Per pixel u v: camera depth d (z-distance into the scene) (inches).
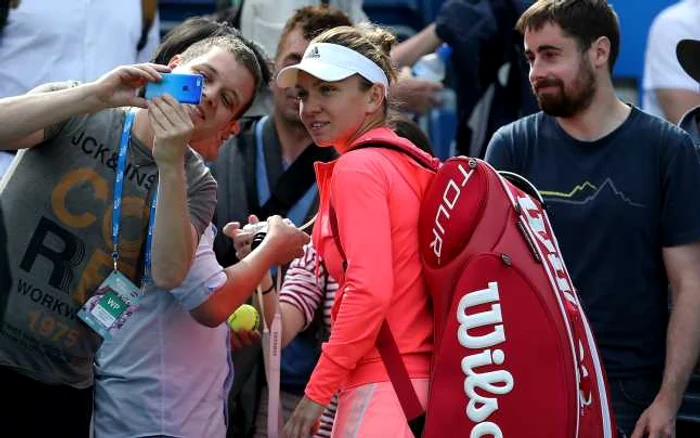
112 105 534.6
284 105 748.6
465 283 551.8
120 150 557.6
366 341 553.9
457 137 925.8
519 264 554.6
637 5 1003.9
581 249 670.5
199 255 586.6
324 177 595.8
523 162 688.4
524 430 544.7
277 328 642.2
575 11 667.4
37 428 569.6
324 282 685.3
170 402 593.9
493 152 696.4
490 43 912.3
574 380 550.3
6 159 804.6
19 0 842.2
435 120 1001.5
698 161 665.6
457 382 548.7
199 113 572.7
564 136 680.4
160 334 595.8
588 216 667.4
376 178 564.1
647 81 889.5
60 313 558.3
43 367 563.8
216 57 576.7
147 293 594.6
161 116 530.6
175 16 1038.4
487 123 916.6
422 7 1037.8
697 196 662.5
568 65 666.8
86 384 583.5
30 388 565.9
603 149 671.8
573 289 577.9
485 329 549.0
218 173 753.6
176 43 625.9
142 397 592.4
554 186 676.1
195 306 585.6
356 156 569.0
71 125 558.3
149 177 559.2
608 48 672.4
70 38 851.4
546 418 545.3
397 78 616.4
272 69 647.1
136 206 557.9
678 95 867.4
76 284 557.6
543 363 548.4
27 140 548.4
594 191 668.7
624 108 678.5
